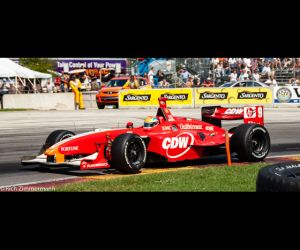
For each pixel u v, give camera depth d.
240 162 37.94
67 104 105.88
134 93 99.81
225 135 36.06
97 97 102.12
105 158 33.03
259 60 118.25
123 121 70.31
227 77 118.50
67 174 33.66
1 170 35.62
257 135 37.44
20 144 49.53
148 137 33.88
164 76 120.00
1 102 103.88
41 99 105.25
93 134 32.88
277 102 96.44
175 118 36.44
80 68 131.00
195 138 36.31
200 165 37.03
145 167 36.31
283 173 18.86
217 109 38.75
